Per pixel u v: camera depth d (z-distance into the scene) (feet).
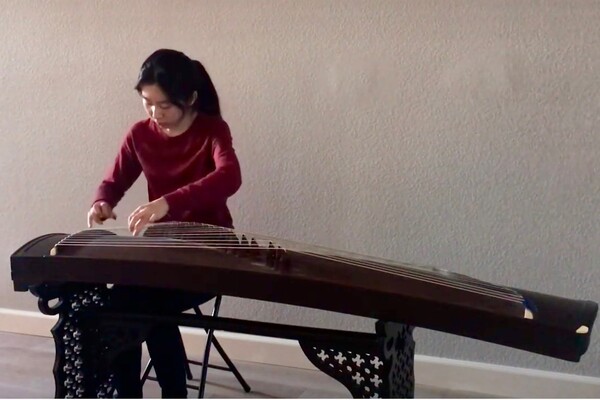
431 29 7.21
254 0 7.68
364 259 5.14
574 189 7.06
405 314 4.46
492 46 7.07
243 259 4.95
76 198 8.65
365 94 7.48
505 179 7.22
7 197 8.89
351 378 4.95
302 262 4.92
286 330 5.11
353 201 7.69
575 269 7.16
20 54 8.55
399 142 7.46
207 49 7.91
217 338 8.45
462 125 7.25
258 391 7.52
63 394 5.65
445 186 7.39
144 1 8.04
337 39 7.49
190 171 6.12
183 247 5.21
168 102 5.78
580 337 4.13
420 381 7.80
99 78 8.32
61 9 8.32
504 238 7.31
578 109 6.93
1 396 7.18
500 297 4.55
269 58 7.72
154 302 5.74
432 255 7.54
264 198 7.95
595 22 6.77
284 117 7.76
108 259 5.01
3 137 8.77
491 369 7.57
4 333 9.13
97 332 5.57
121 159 6.49
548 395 7.42
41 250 5.34
